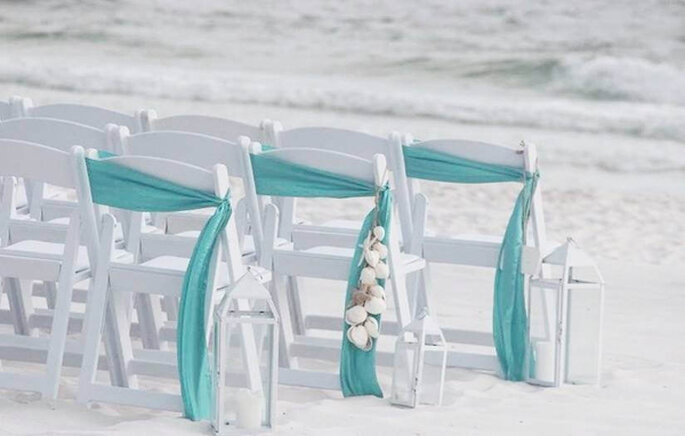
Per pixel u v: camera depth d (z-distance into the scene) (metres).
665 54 50.09
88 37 52.97
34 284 18.45
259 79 48.72
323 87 47.94
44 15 53.19
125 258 14.49
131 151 14.83
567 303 15.41
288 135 15.88
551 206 31.77
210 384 13.83
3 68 48.06
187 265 13.95
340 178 14.27
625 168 36.78
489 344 16.47
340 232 16.08
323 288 21.62
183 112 43.69
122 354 14.12
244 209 15.59
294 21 52.59
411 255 15.66
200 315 13.33
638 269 23.98
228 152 14.59
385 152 15.66
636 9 50.38
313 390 15.21
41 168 13.66
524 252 15.44
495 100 46.75
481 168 15.46
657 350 17.66
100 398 13.77
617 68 47.34
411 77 50.00
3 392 14.57
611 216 30.94
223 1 52.72
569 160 37.66
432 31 52.00
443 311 20.19
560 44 51.12
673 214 31.22
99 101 45.16
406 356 14.25
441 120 43.34
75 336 17.36
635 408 14.45
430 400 14.47
